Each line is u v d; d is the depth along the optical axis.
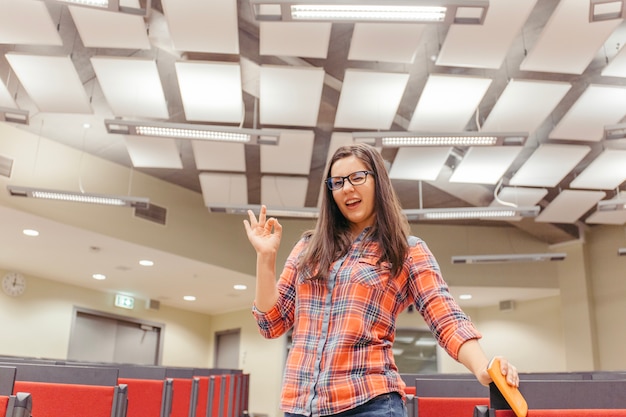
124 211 8.35
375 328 1.14
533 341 11.09
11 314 9.50
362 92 5.71
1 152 7.25
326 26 4.80
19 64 5.58
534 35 5.58
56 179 7.73
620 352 9.56
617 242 10.02
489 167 7.27
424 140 5.86
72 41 5.79
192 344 12.44
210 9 4.66
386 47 5.05
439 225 10.88
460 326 1.15
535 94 5.75
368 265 1.19
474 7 4.18
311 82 5.61
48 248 8.58
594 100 5.85
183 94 5.92
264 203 8.57
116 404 2.43
